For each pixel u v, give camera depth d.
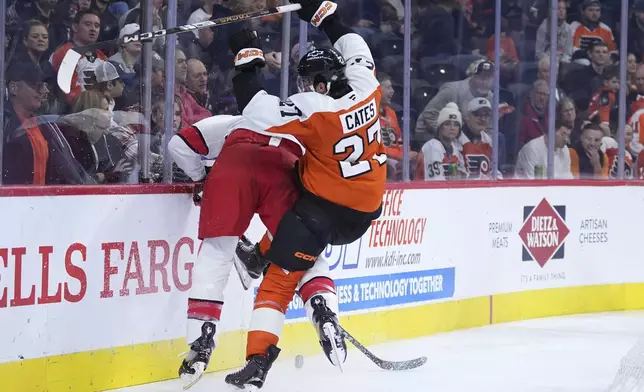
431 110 14.42
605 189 16.31
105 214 9.49
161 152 11.00
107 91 10.59
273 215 9.71
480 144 14.90
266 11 9.69
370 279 12.67
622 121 16.64
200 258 9.68
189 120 11.40
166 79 10.81
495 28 14.85
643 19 17.03
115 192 9.58
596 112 16.53
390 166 13.79
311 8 9.86
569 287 15.91
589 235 16.16
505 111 15.40
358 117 9.23
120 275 9.67
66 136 10.26
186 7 11.55
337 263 12.12
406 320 13.28
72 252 9.20
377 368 11.15
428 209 13.60
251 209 9.70
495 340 13.19
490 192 14.62
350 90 9.32
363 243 12.52
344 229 9.53
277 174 9.76
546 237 15.54
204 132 10.06
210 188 9.66
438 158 14.44
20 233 8.73
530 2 15.50
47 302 8.99
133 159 10.73
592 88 16.48
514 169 15.58
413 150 14.24
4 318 8.62
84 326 9.34
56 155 10.13
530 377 10.75
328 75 9.25
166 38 10.78
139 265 9.87
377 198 9.52
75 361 9.27
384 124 13.77
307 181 9.41
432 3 14.54
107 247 9.52
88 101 10.46
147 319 9.99
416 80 14.41
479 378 10.65
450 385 10.27
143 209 9.88
